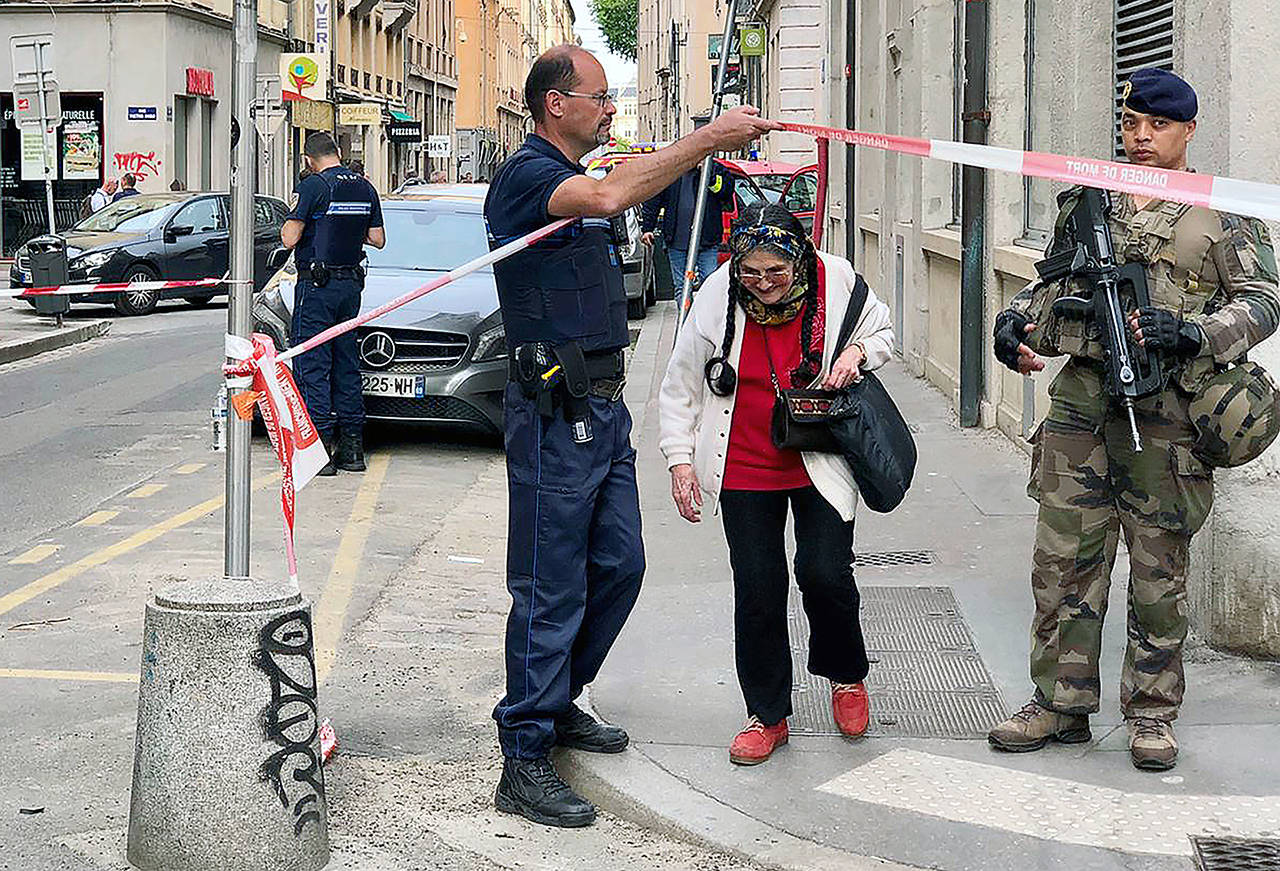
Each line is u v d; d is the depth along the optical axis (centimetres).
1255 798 464
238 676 420
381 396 1098
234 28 478
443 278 490
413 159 5925
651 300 2447
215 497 973
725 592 700
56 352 1841
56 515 920
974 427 1138
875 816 459
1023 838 442
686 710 550
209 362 1708
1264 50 562
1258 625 569
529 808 475
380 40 5522
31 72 2345
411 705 592
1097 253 471
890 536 794
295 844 429
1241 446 469
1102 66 831
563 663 479
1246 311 456
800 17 3197
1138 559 484
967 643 616
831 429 482
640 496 933
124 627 683
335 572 785
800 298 483
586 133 471
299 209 1020
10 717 568
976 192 1110
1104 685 559
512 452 480
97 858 445
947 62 1379
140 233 2405
